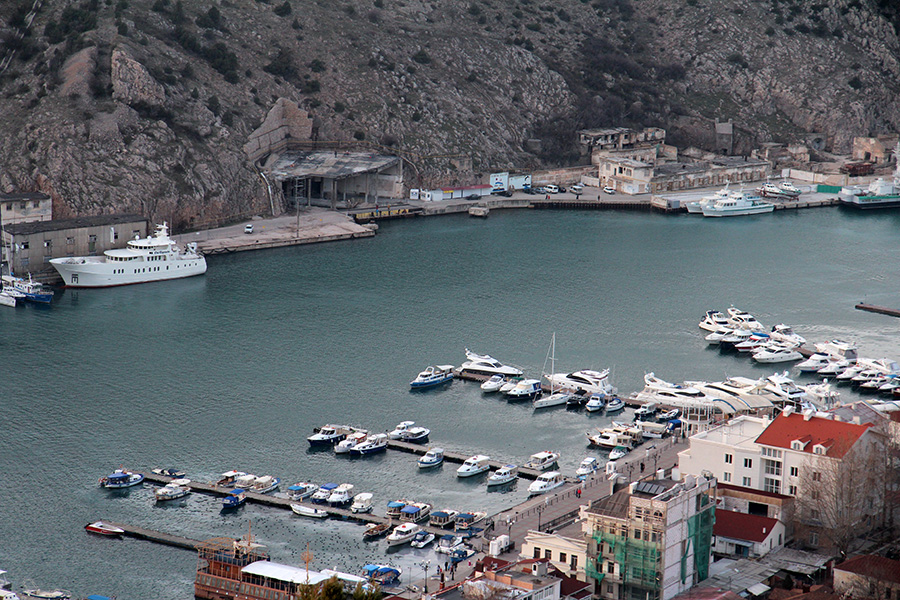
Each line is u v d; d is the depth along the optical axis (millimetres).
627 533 186250
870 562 190125
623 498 190000
